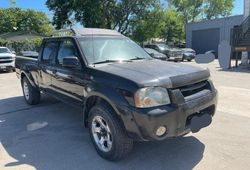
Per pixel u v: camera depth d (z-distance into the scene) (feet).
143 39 121.80
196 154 13.42
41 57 20.54
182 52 77.87
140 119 11.29
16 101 25.54
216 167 12.18
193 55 80.12
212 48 116.06
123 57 16.20
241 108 20.97
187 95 12.41
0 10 177.78
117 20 118.01
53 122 18.95
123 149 12.49
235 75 40.40
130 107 11.53
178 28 171.22
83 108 14.99
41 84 20.94
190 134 15.78
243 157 13.00
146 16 118.42
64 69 16.76
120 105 11.77
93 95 13.26
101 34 17.70
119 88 12.04
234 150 13.73
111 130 12.44
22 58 24.43
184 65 14.39
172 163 12.68
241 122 17.72
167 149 14.05
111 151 12.69
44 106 23.09
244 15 64.75
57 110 21.81
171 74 12.32
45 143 15.39
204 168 12.14
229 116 18.97
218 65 59.06
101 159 13.29
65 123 18.67
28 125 18.52
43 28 183.42
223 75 40.55
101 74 13.30
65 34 20.51
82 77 14.66
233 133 15.88
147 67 13.56
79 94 15.31
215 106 13.91
